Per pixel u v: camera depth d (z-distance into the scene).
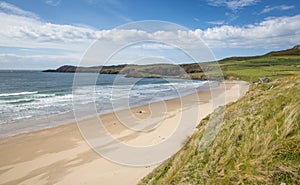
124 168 6.42
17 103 18.78
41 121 12.88
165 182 4.09
